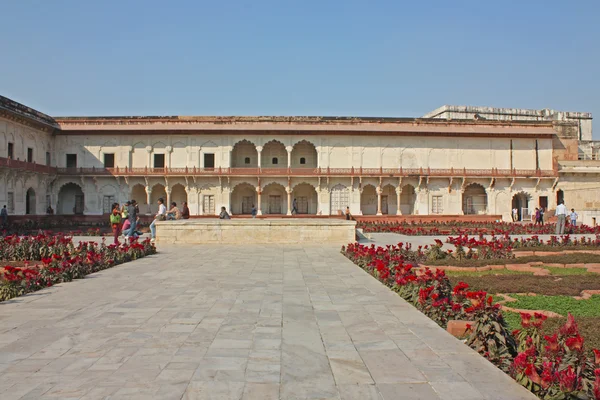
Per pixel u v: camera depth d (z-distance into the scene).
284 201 41.31
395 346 4.82
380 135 39.72
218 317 6.00
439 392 3.69
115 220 16.09
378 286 8.27
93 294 7.50
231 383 3.86
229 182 38.94
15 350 4.68
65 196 39.91
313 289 7.96
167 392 3.68
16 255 12.64
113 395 3.62
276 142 41.38
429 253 12.78
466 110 49.09
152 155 38.81
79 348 4.74
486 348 4.57
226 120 39.12
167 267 10.70
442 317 5.82
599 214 33.44
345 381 3.91
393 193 41.78
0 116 30.44
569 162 42.56
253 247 15.45
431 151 40.19
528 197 41.28
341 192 39.56
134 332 5.31
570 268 11.89
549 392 3.55
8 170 30.98
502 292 8.36
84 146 38.72
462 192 40.28
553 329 5.55
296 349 4.72
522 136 40.59
